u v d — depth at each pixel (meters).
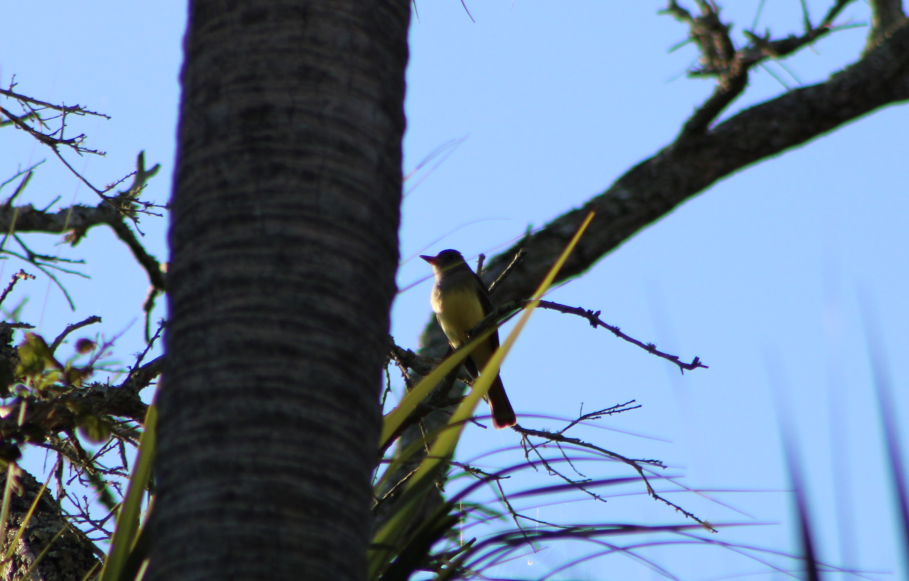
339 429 3.96
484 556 4.62
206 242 4.16
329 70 4.46
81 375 7.26
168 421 3.97
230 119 4.34
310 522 3.77
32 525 8.36
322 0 4.56
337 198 4.28
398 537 4.82
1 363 6.89
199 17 4.62
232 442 3.82
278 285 4.06
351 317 4.15
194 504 3.74
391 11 4.79
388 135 4.58
